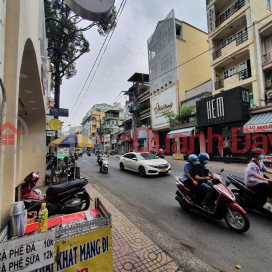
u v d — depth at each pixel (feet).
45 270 4.61
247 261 8.17
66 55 34.27
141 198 17.80
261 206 12.50
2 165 5.83
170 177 27.14
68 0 8.71
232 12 47.85
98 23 31.30
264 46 40.86
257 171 12.95
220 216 11.73
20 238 4.34
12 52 6.62
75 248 5.12
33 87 15.42
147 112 81.76
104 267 5.60
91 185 23.65
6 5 6.66
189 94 61.62
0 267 4.04
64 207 13.38
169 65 67.10
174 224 12.07
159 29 72.38
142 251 8.73
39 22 13.15
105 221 5.76
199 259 8.34
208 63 72.13
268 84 38.78
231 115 41.55
